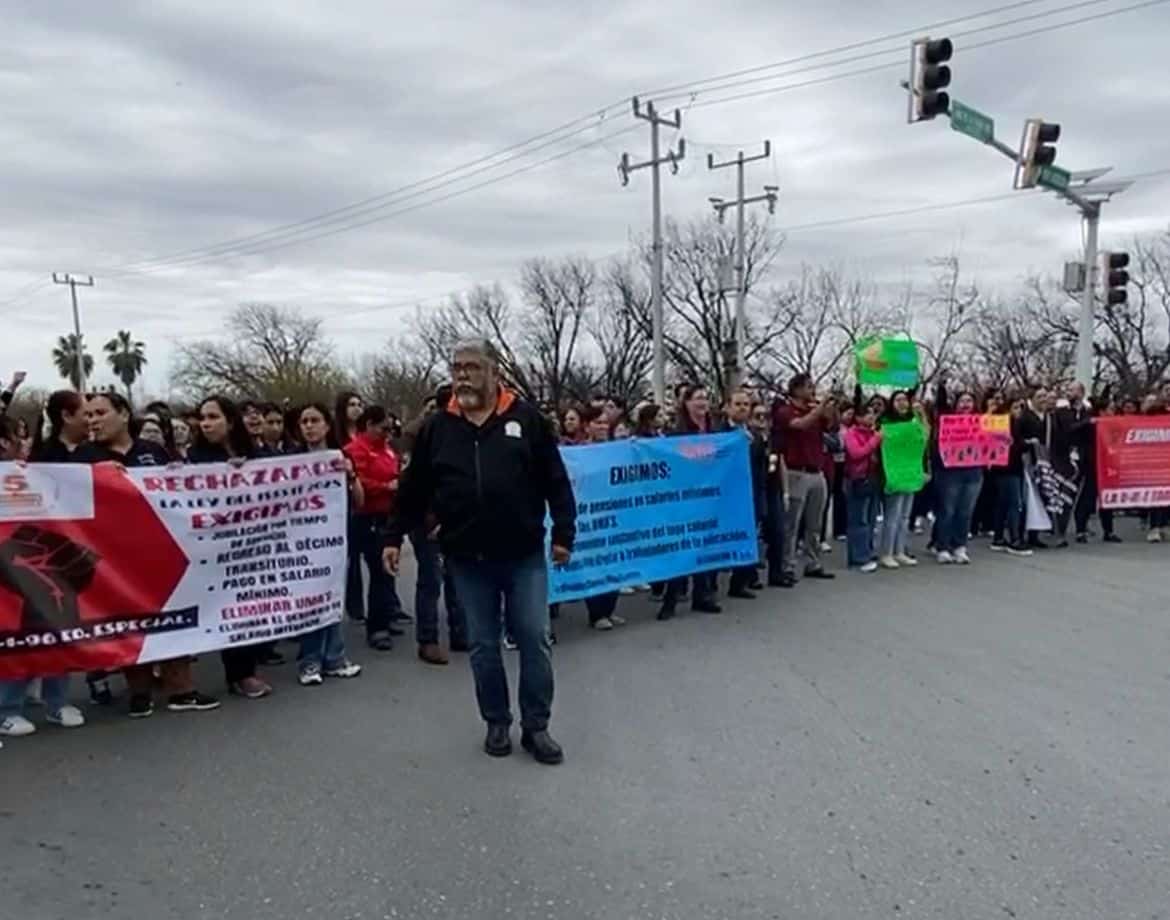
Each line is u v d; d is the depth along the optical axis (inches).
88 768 183.6
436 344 2559.1
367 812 161.3
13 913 129.8
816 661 252.8
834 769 176.9
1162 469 462.3
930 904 128.8
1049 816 155.9
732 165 1504.7
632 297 2133.4
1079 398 473.1
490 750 187.6
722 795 165.8
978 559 417.1
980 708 211.3
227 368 2810.0
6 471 203.8
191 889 136.0
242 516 231.0
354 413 300.4
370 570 280.1
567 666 253.1
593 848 146.6
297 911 129.6
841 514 466.3
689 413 342.3
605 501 296.4
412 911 129.0
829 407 370.3
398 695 231.1
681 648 270.4
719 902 130.0
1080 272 644.7
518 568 184.9
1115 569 387.2
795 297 2091.5
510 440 183.3
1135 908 127.7
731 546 326.6
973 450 403.5
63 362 3358.8
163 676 233.9
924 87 503.8
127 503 215.9
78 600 209.9
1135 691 222.8
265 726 208.4
